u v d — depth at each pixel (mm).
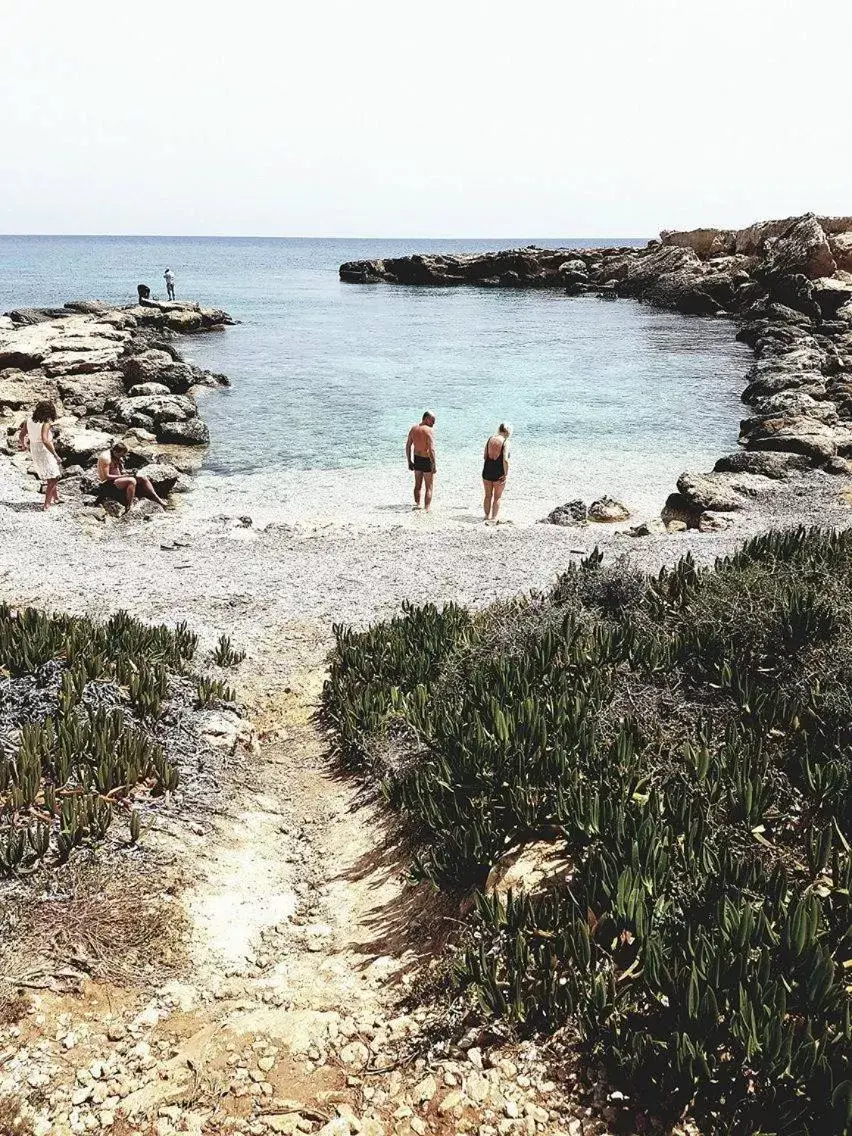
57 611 9758
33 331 41562
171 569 12492
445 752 6203
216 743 7234
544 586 11555
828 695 6031
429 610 9672
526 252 87188
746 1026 3510
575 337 46656
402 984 4473
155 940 4715
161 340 40844
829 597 7609
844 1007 3641
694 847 4762
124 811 5867
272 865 5777
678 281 63250
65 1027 4031
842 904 4379
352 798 6676
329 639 9984
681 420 26406
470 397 29734
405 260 91625
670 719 6457
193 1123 3562
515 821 5445
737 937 3996
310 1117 3598
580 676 7184
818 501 16734
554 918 4449
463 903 4922
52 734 6395
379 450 22578
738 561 9734
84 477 18375
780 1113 3324
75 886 4980
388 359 38531
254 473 20359
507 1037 3938
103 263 138500
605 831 4938
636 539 14133
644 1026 3828
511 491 18844
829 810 5176
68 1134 3496
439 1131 3521
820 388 27672
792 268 55156
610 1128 3461
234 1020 4148
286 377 33781
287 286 87125
